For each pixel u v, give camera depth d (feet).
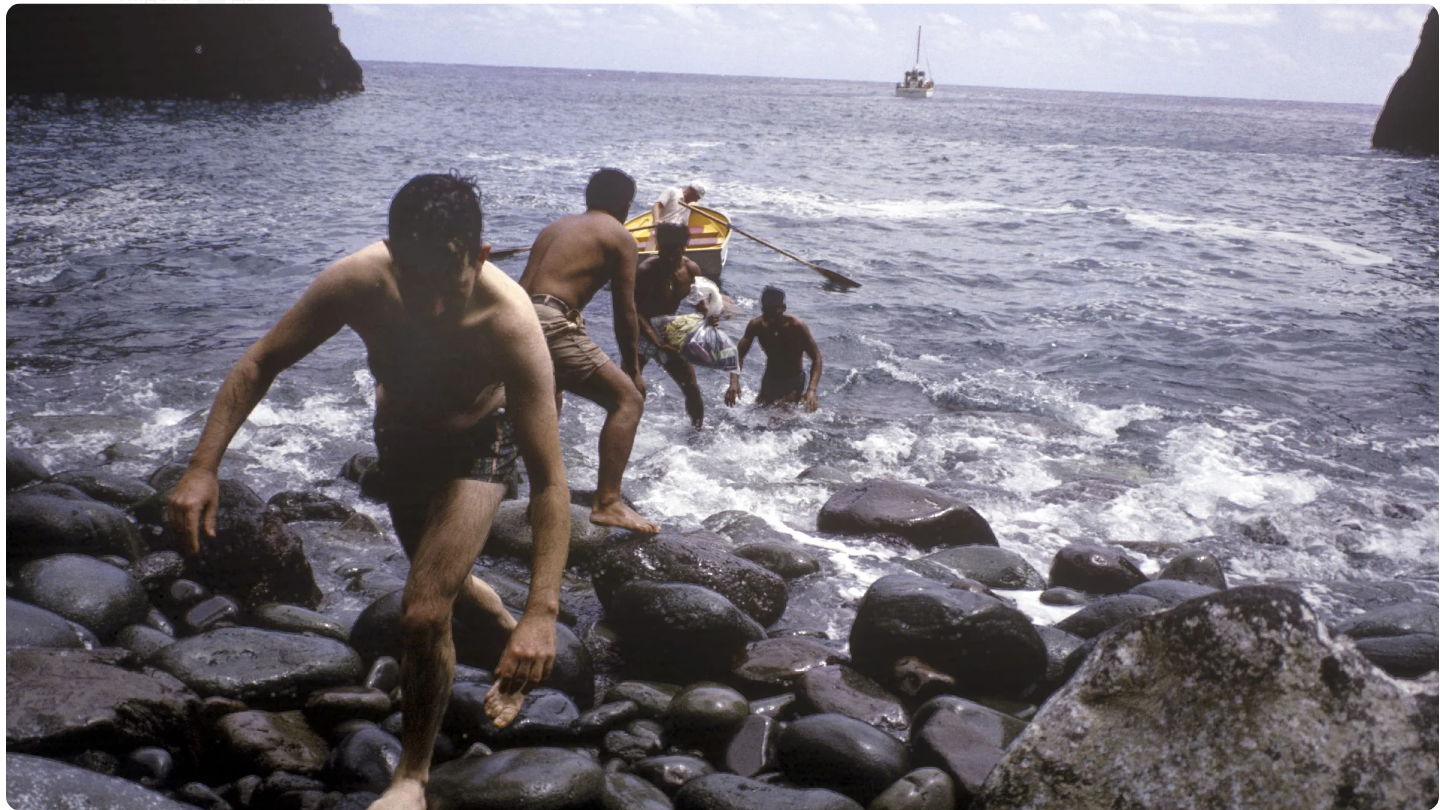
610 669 12.59
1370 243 58.18
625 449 14.44
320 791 9.16
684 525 17.89
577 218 15.38
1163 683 8.20
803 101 344.08
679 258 23.22
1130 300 40.37
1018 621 12.26
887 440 23.94
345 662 11.19
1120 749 8.14
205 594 13.17
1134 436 25.07
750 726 10.76
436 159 88.48
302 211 54.54
